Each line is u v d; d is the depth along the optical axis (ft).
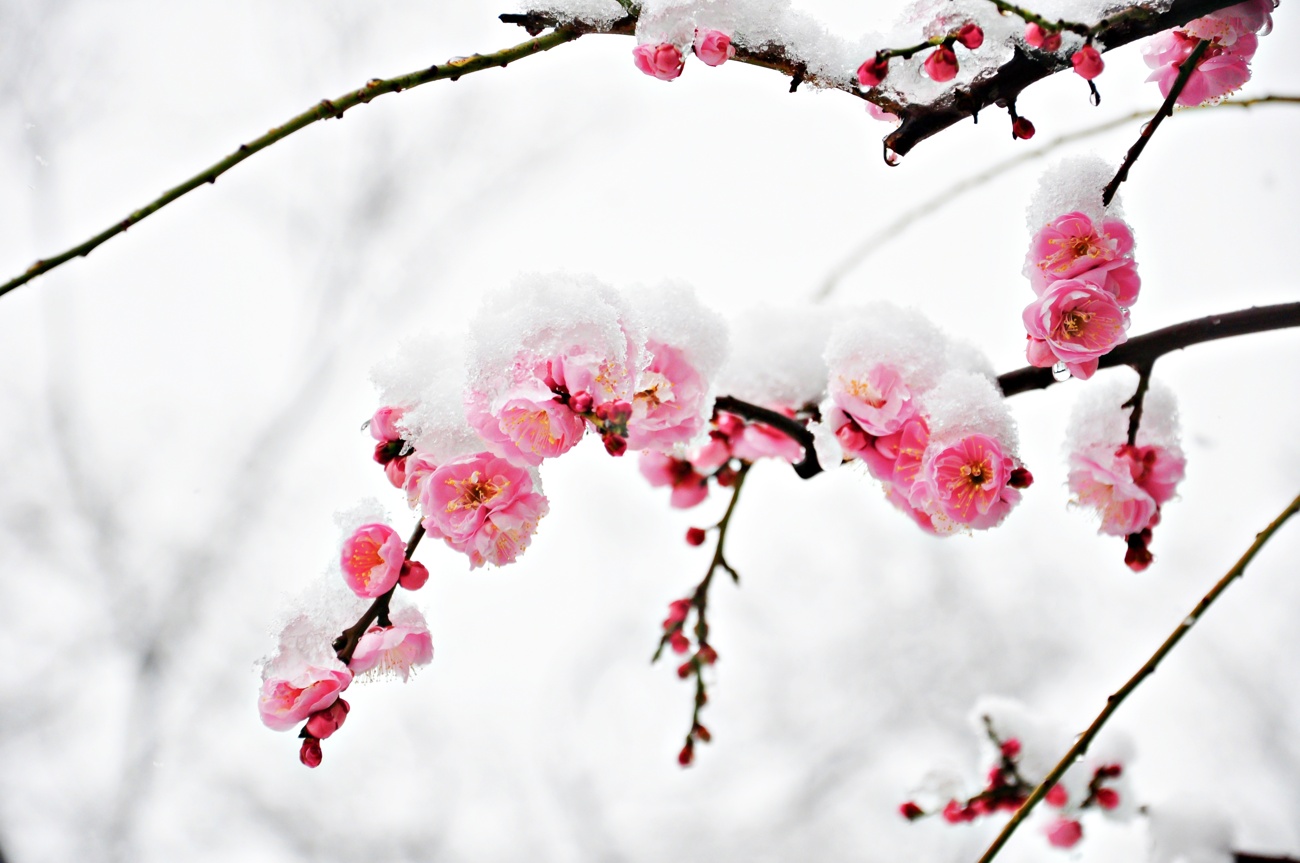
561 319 3.26
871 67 3.30
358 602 3.36
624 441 3.22
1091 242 3.37
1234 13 3.37
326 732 3.32
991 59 3.34
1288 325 3.41
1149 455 3.45
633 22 3.34
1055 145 3.79
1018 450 3.40
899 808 3.86
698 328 3.38
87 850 8.17
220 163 3.29
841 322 3.51
